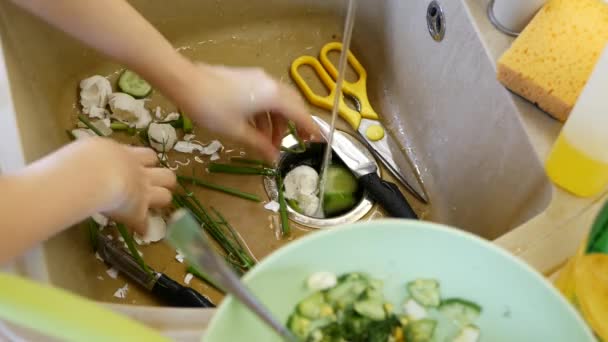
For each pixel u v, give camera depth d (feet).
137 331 1.86
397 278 2.31
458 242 2.24
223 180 3.32
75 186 2.55
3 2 3.11
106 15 2.93
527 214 2.79
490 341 2.30
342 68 3.05
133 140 3.36
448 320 2.31
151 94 3.46
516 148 2.84
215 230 3.16
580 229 2.60
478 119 3.03
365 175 3.26
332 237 2.24
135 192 2.81
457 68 3.11
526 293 2.22
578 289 2.33
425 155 3.39
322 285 2.28
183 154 3.35
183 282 3.10
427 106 3.34
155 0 3.47
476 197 3.10
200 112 3.04
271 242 3.22
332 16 3.69
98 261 3.08
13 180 2.49
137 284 3.05
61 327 1.78
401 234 2.25
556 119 2.81
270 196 3.30
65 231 2.85
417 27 3.30
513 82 2.84
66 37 3.34
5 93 2.82
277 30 3.68
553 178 2.69
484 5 3.02
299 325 2.28
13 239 2.44
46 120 3.17
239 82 3.06
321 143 3.37
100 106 3.41
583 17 2.90
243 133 3.09
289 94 3.13
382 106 3.55
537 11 2.94
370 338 2.29
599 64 2.44
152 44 2.99
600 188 2.65
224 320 2.12
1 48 2.93
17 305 1.75
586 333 2.07
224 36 3.67
